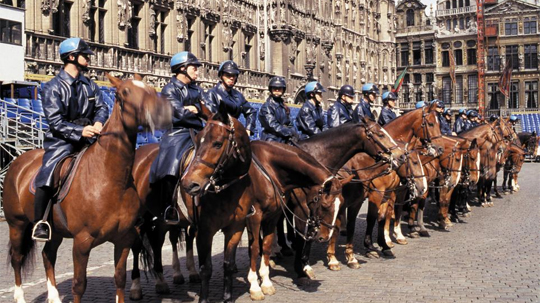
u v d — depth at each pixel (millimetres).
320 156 10359
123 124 6961
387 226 14047
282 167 9172
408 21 89688
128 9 32125
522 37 83438
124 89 6887
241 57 43469
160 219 9305
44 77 26344
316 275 11203
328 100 56625
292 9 48594
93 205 7082
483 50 84375
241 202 8539
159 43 35438
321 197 8398
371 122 10266
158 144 9609
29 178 8172
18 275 8766
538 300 9102
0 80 24562
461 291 9750
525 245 14141
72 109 7949
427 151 13820
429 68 87625
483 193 23281
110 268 12242
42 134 21000
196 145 7578
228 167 7699
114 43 31188
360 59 67812
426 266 11883
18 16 25328
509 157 28203
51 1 27500
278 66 46938
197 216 8375
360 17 68188
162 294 9922
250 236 9438
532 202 24312
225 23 41406
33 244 8852
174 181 8656
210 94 9898
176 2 36281
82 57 8023
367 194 12719
